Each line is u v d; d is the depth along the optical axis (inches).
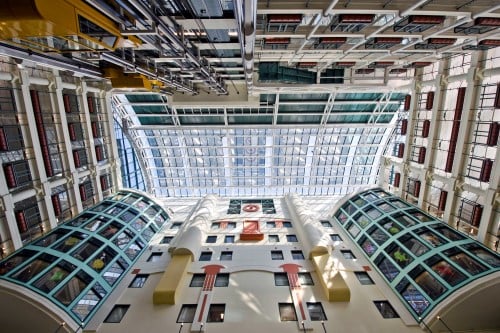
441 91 716.7
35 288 466.3
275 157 1342.3
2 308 453.4
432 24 447.2
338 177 1435.8
